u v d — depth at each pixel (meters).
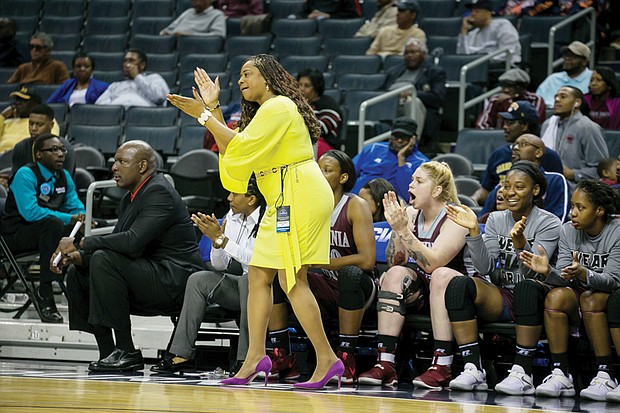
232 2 22.39
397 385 9.51
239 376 8.74
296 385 8.66
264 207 10.35
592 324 9.06
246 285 9.92
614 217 9.48
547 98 17.33
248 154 8.39
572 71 17.30
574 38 20.00
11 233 12.48
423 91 17.19
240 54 20.67
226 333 10.87
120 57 21.05
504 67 18.83
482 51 19.19
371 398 8.06
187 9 22.47
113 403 6.85
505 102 16.36
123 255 10.17
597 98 15.92
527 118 13.29
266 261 8.55
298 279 8.52
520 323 9.16
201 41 21.09
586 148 14.09
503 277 9.82
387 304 9.55
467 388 9.08
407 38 19.72
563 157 14.17
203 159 15.22
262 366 8.72
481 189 13.45
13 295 13.98
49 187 12.68
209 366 10.79
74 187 13.34
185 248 10.60
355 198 10.05
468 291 9.23
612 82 15.87
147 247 10.51
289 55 20.11
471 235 9.41
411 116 16.23
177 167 15.20
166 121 18.20
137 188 10.49
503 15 20.61
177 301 10.44
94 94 19.47
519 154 11.92
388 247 10.14
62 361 11.77
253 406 6.99
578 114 14.20
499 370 10.48
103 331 10.33
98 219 13.54
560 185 11.22
